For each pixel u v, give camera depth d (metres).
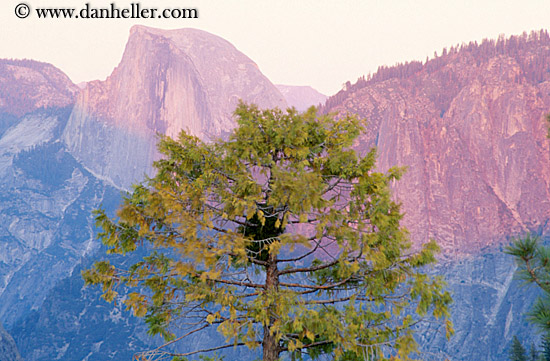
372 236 13.55
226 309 14.27
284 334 13.74
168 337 14.70
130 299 14.34
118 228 14.55
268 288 14.51
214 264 13.50
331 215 13.78
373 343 13.48
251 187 14.64
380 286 13.87
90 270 14.35
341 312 14.16
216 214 14.91
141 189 14.84
